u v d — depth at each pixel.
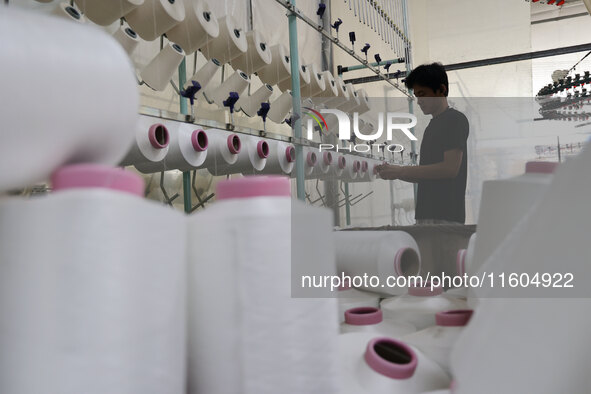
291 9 2.05
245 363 0.23
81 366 0.19
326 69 3.18
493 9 4.37
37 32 0.22
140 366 0.20
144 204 0.21
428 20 4.52
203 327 0.24
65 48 0.23
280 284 0.23
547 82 5.16
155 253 0.21
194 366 0.24
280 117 2.08
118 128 0.27
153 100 2.00
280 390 0.23
